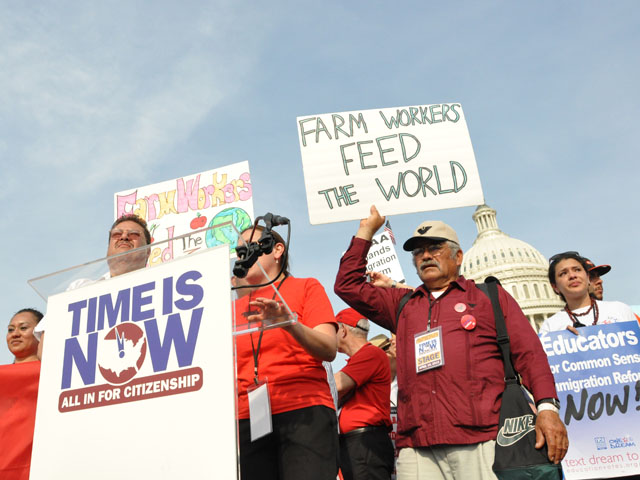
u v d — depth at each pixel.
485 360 3.44
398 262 8.02
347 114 4.50
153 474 1.89
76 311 2.28
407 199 4.27
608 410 4.73
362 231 4.19
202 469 1.81
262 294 2.85
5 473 3.22
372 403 4.61
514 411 3.10
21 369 3.43
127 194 6.41
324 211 4.21
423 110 4.55
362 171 4.34
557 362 4.95
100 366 2.13
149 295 2.14
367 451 4.43
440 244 3.98
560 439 2.98
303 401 2.68
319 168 4.32
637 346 4.85
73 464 2.04
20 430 3.33
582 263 5.39
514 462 2.94
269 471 2.69
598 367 4.85
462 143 4.46
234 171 6.03
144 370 2.03
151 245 2.28
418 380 3.55
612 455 4.62
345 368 4.63
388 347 6.64
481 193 4.32
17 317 5.06
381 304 4.04
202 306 2.01
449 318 3.62
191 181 6.18
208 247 2.18
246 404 2.76
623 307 5.27
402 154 4.39
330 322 2.81
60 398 2.17
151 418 1.96
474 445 3.25
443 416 3.34
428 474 3.40
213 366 1.91
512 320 3.52
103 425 2.04
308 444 2.59
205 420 1.86
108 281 2.26
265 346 2.78
